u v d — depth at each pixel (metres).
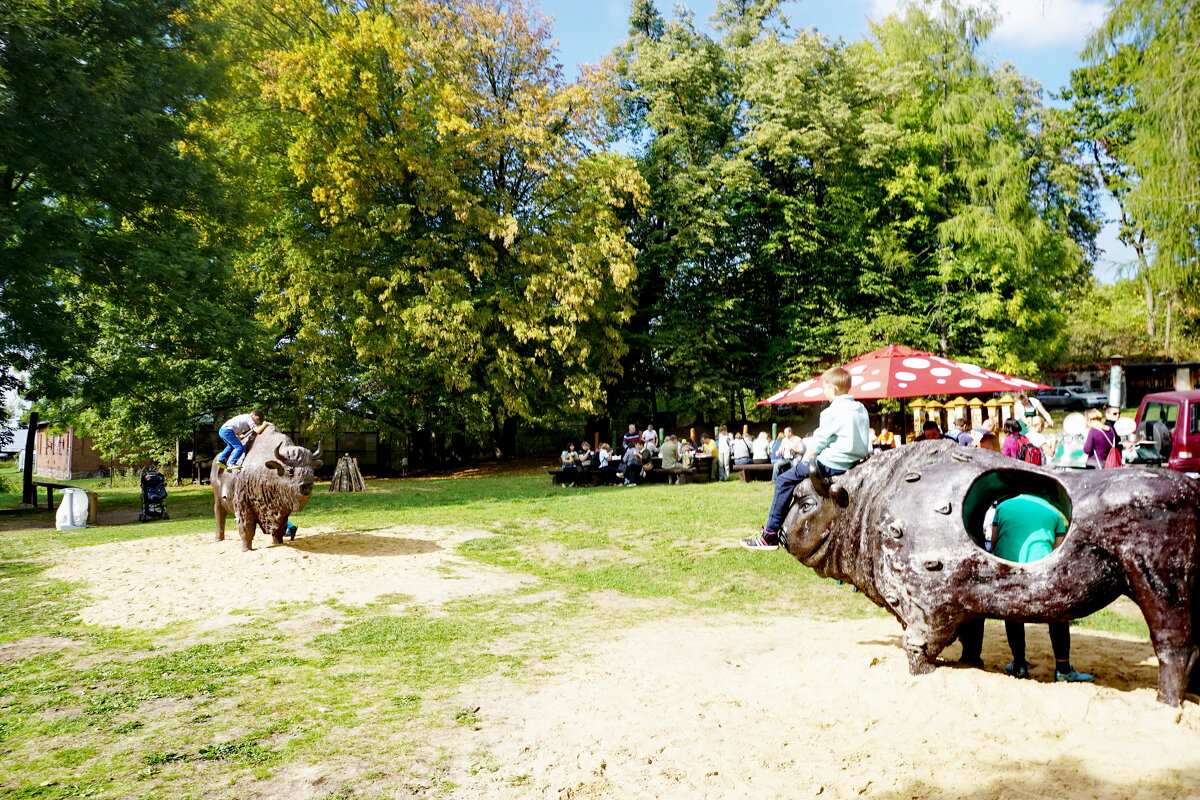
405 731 5.07
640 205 35.66
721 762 4.42
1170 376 34.78
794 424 39.59
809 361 35.91
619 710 5.30
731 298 37.56
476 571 11.59
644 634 7.82
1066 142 37.97
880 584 5.62
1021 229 33.53
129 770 4.53
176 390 25.53
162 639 7.84
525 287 32.91
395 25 33.66
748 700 5.45
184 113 22.23
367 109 31.42
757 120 36.25
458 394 35.69
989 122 34.31
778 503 6.36
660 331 36.91
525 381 34.09
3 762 4.69
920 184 35.22
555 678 6.20
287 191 32.84
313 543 13.62
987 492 5.82
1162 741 4.43
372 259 33.94
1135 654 6.53
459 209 31.53
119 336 26.09
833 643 7.05
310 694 5.95
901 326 33.72
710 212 34.53
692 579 11.04
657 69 36.06
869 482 5.88
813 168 36.44
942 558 5.23
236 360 29.94
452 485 28.27
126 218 22.52
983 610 5.16
